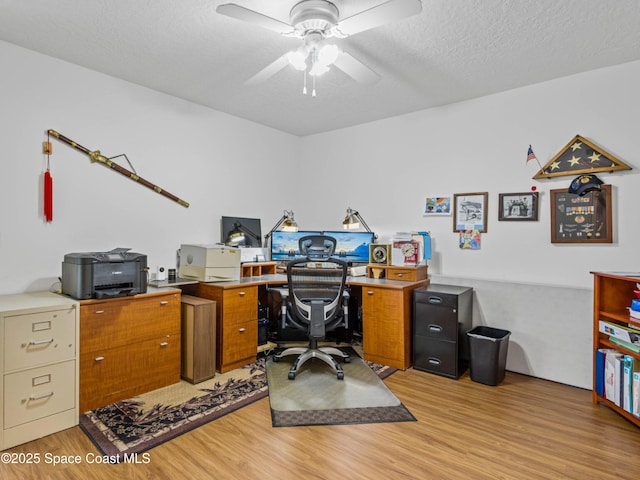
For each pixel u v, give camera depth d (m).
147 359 2.54
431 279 3.45
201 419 2.18
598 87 2.69
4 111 2.37
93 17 2.09
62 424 2.07
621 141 2.61
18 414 1.92
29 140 2.47
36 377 1.98
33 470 1.72
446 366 2.88
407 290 3.06
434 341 2.93
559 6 1.92
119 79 2.91
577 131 2.78
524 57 2.51
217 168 3.64
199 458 1.81
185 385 2.67
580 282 2.79
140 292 2.49
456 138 3.39
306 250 3.26
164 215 3.23
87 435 2.01
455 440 1.99
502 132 3.13
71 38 2.32
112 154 2.88
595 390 2.45
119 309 2.38
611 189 2.65
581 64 2.61
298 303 2.87
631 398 2.14
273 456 1.83
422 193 3.61
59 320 2.08
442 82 2.94
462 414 2.28
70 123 2.66
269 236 4.07
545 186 2.94
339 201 4.24
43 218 2.54
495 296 3.10
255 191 4.03
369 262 3.63
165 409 2.30
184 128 3.36
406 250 3.32
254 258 3.72
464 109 3.34
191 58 2.57
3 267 2.38
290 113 3.72
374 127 3.96
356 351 3.50
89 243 2.77
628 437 2.03
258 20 1.75
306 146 4.54
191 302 2.77
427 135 3.57
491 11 1.97
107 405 2.33
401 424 2.15
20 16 2.08
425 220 3.59
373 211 3.97
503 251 3.14
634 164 2.56
